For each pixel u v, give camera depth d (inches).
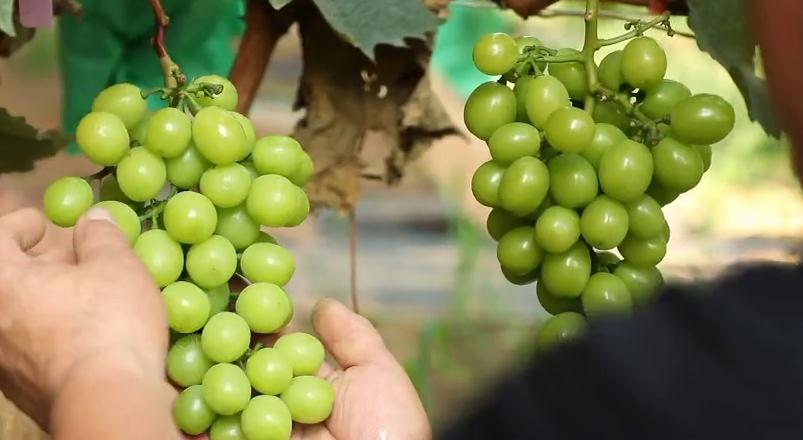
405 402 31.6
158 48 31.3
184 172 30.2
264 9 38.0
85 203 30.3
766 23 21.8
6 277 28.6
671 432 21.8
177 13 40.7
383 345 32.8
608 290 31.7
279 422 29.2
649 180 31.1
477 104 32.3
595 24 32.3
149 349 28.1
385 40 35.3
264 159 30.8
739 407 21.6
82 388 27.1
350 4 35.1
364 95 38.8
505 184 31.2
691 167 31.4
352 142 39.0
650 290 32.4
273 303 30.0
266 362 29.6
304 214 31.3
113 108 30.3
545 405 22.8
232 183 30.0
